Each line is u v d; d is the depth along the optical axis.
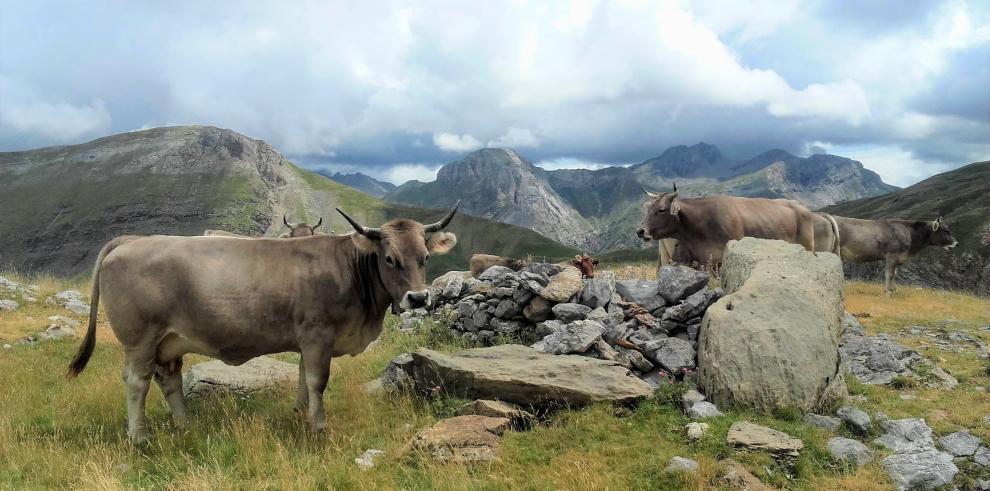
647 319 4.87
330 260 3.78
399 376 4.44
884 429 3.65
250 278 3.67
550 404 3.89
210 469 3.17
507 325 5.47
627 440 3.45
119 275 3.61
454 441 3.30
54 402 4.40
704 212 7.53
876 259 11.17
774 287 4.22
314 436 3.61
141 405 3.70
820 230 8.74
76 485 3.00
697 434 3.37
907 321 7.00
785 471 3.10
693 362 4.31
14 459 3.29
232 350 3.80
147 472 3.22
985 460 3.28
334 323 3.78
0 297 7.83
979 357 5.32
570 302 5.29
